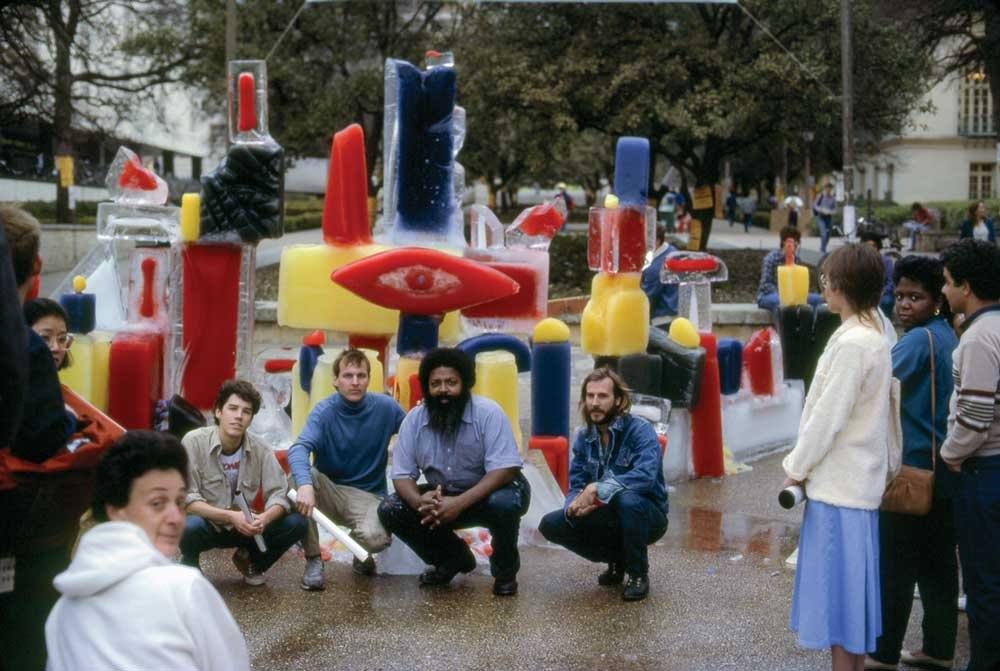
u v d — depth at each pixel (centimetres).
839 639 445
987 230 2217
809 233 3962
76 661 274
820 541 447
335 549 668
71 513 356
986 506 462
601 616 568
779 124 2069
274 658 507
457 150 773
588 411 600
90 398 730
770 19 1994
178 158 4856
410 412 609
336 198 735
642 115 1978
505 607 580
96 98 2709
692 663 510
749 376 965
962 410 453
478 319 766
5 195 2966
